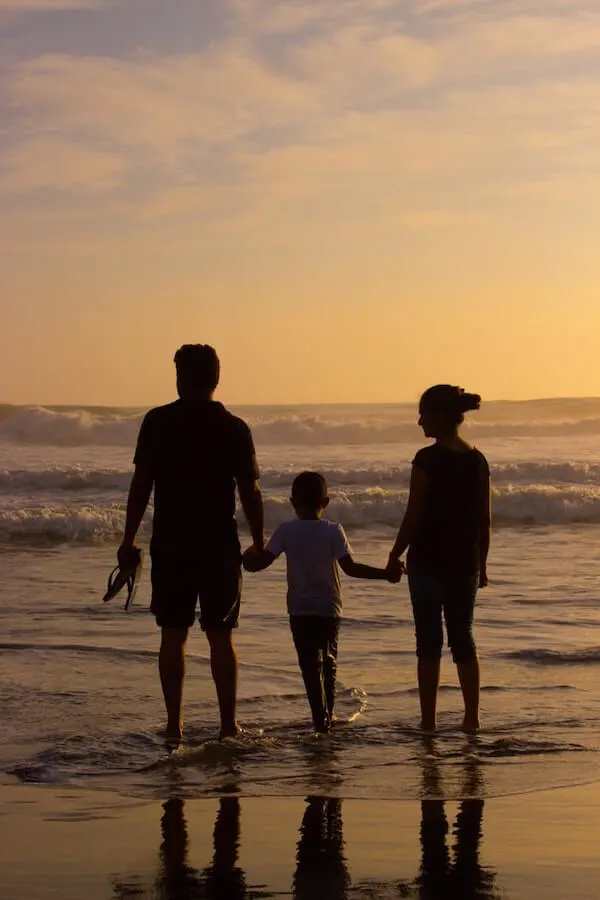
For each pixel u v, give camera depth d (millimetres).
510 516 19891
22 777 5141
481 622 9492
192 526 6078
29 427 38375
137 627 9188
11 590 11469
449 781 5098
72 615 9773
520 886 3688
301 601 6414
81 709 6508
